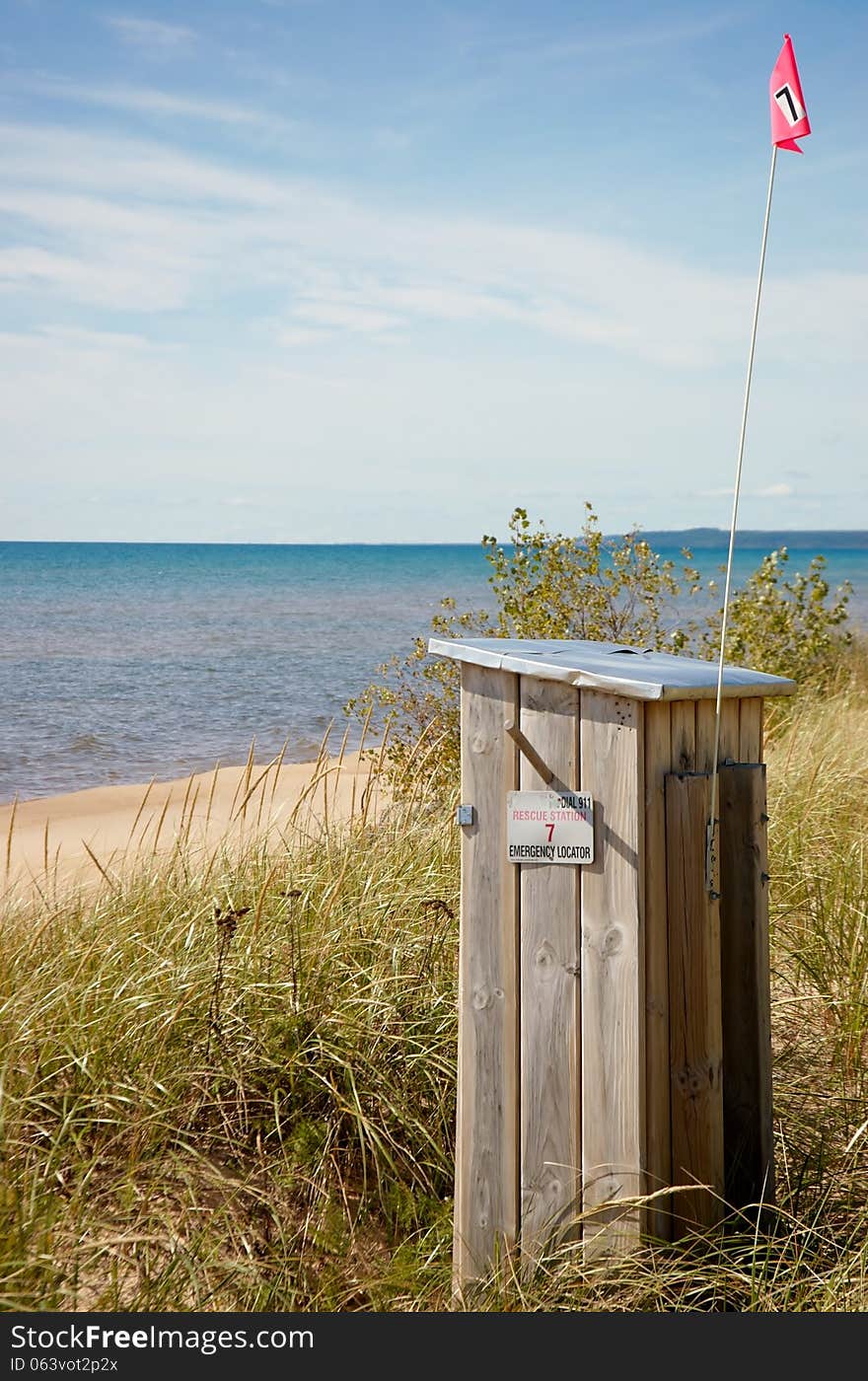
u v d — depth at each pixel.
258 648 31.78
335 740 15.93
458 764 7.15
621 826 2.71
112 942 4.11
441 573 89.44
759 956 2.96
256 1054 3.65
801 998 4.34
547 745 2.81
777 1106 3.61
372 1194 3.36
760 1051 2.97
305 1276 2.94
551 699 2.81
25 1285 2.59
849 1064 3.87
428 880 4.69
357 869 4.67
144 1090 3.39
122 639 34.88
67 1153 3.14
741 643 10.82
